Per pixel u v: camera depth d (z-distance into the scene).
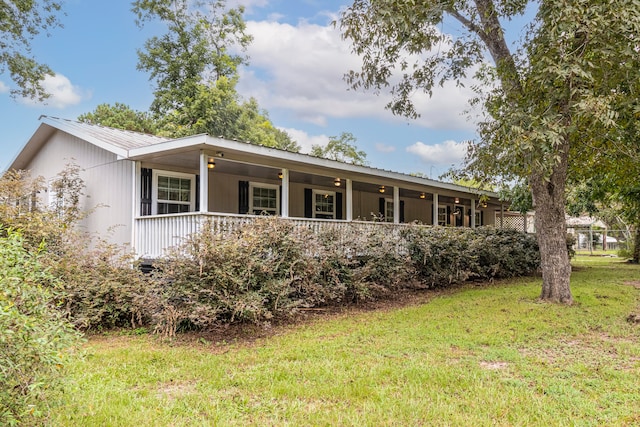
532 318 6.65
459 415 3.32
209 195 10.36
